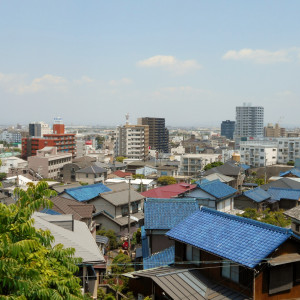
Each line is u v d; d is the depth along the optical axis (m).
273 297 15.96
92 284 21.34
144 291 18.20
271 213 48.12
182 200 30.39
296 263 16.55
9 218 11.41
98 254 21.09
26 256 11.67
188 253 18.89
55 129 172.38
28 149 153.50
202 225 19.19
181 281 16.55
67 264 13.28
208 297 15.66
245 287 15.71
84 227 28.81
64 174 99.75
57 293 11.14
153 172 105.94
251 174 105.38
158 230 27.44
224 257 16.20
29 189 12.21
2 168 108.88
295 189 58.44
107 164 115.69
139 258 30.59
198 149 186.88
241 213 49.25
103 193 47.88
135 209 50.84
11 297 10.00
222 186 51.66
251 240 16.67
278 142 130.00
